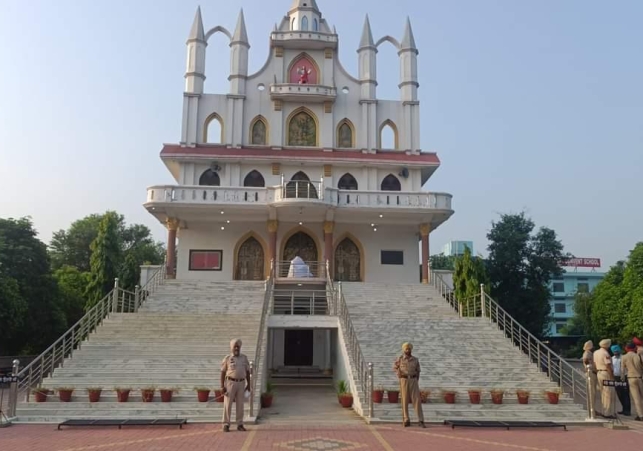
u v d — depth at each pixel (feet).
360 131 126.00
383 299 95.09
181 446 36.17
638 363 51.52
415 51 130.93
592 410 49.80
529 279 133.18
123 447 35.81
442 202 112.06
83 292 136.87
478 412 51.78
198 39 126.11
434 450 35.40
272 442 37.88
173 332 72.38
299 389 79.46
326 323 78.95
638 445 38.24
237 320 76.95
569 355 128.36
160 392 52.80
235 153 119.14
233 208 108.58
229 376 43.34
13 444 36.94
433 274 111.34
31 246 115.85
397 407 51.65
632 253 105.29
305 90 122.62
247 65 128.06
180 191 107.65
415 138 126.21
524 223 135.74
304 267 106.22
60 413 49.55
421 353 67.87
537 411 52.47
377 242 121.49
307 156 119.85
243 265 119.03
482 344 71.26
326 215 112.16
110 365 61.62
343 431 43.21
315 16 136.15
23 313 102.63
